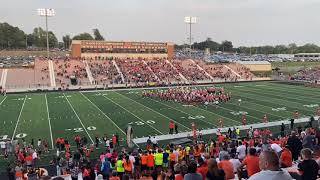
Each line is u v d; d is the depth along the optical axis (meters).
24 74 69.44
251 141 16.44
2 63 84.50
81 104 45.94
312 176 6.56
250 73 84.38
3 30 150.88
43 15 82.62
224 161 8.91
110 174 13.40
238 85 69.12
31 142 27.34
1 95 55.09
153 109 41.94
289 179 4.18
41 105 45.38
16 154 23.31
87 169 14.44
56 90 60.84
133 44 90.75
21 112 40.75
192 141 26.12
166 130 31.56
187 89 55.84
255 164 7.69
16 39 154.25
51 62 76.69
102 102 47.53
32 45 169.75
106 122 35.06
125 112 40.16
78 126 33.41
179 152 16.80
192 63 87.12
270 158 4.22
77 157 20.44
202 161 9.65
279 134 27.42
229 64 89.81
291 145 11.56
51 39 172.00
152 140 25.14
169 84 69.06
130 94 55.50
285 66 112.62
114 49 89.31
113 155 17.17
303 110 40.94
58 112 40.44
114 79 69.94
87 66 76.50
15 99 50.84
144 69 77.88
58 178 5.45
